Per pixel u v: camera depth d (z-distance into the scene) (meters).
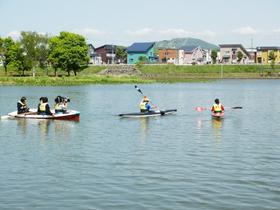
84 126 27.78
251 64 135.38
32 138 23.17
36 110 33.16
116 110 38.53
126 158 17.92
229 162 17.16
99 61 170.62
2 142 21.94
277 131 25.77
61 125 28.19
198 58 169.88
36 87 78.31
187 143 21.59
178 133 24.95
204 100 50.16
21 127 27.20
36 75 112.25
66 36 105.88
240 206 11.92
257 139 22.83
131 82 93.50
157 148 20.20
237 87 79.38
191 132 25.34
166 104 45.06
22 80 86.62
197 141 22.20
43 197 12.75
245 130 26.19
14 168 16.17
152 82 94.69
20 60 107.25
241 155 18.56
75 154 18.80
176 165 16.59
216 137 23.52
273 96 56.84
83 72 127.19
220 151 19.45
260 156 18.34
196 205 12.01
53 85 85.25
